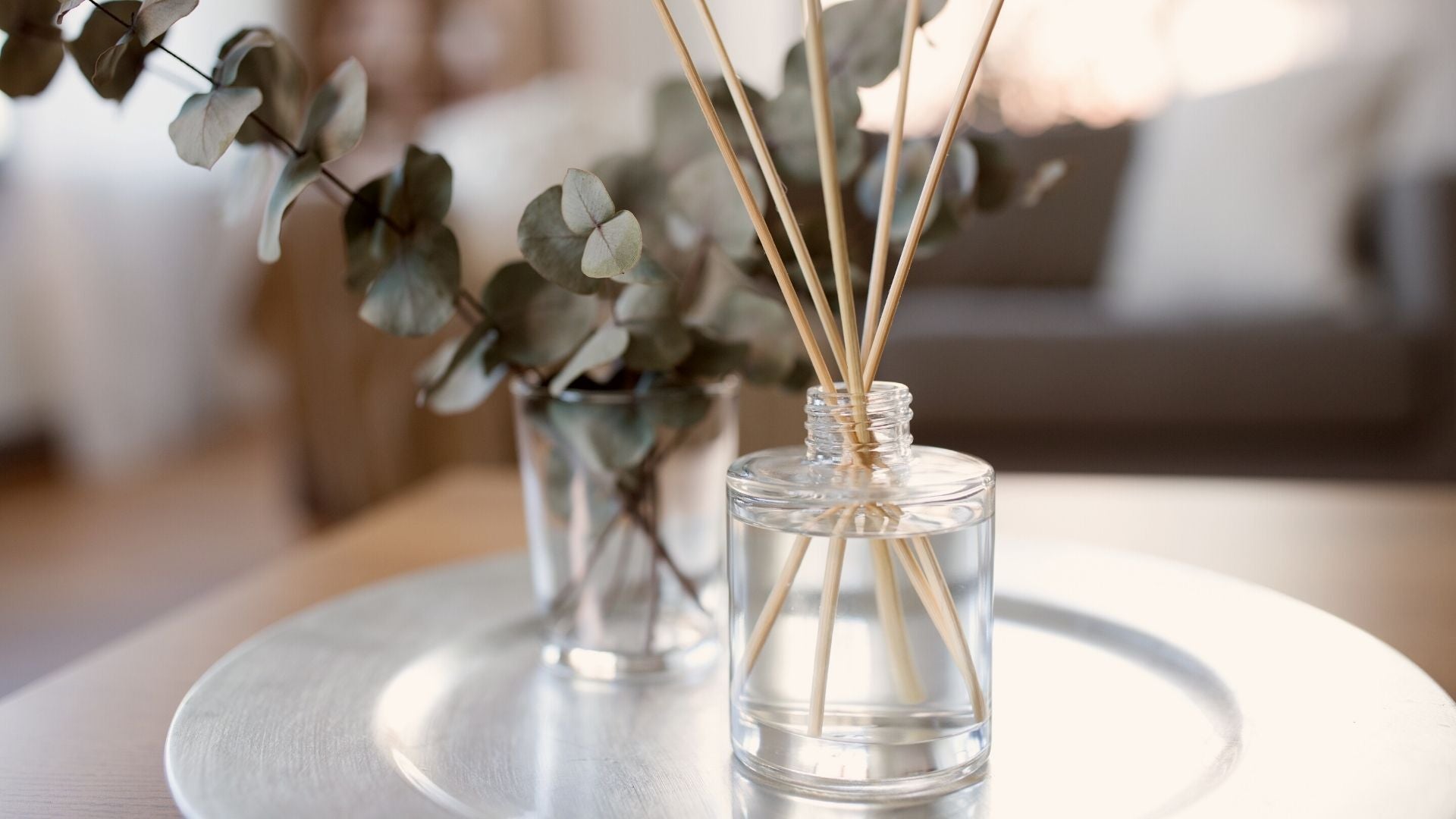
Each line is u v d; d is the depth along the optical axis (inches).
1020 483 33.3
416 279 19.6
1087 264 78.1
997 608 24.0
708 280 21.9
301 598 26.1
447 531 30.2
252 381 109.7
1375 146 63.4
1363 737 18.4
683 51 17.3
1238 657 21.2
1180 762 18.7
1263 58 84.7
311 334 59.0
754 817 17.4
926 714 17.8
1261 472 59.2
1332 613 24.2
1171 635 22.2
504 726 20.0
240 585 26.9
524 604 24.6
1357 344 57.7
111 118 96.3
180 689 21.7
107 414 95.7
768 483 17.8
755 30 107.7
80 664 22.8
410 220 19.6
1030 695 20.9
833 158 17.3
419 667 21.8
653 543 21.4
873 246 22.3
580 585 21.6
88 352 94.5
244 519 80.6
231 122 18.0
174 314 103.1
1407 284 59.7
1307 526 29.0
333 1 111.3
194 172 103.7
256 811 17.1
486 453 57.4
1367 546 27.6
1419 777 17.2
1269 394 58.7
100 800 18.4
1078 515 30.1
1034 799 17.8
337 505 59.9
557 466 21.2
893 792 17.8
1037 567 25.4
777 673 18.0
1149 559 25.5
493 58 112.7
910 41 17.5
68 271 93.6
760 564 18.0
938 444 62.6
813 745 17.9
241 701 20.3
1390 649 21.0
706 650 22.0
